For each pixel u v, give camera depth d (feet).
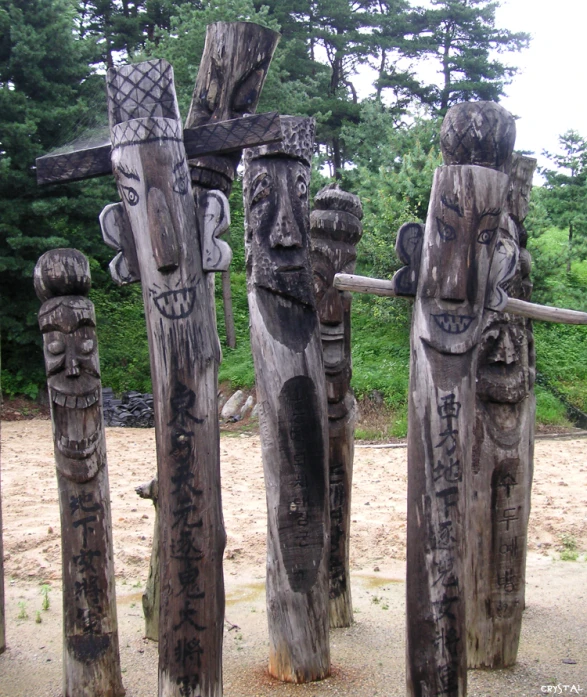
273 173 15.61
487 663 15.62
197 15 63.93
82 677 14.58
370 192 61.00
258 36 15.84
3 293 53.93
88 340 15.19
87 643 14.62
